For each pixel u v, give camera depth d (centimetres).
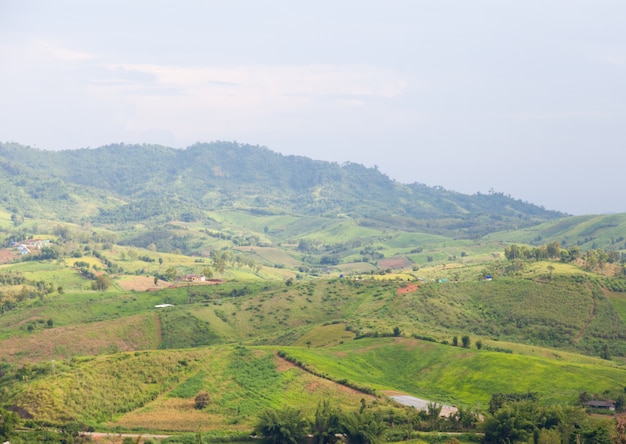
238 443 14038
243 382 17500
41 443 13088
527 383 18425
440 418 15475
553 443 13375
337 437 14312
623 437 13188
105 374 16975
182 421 15188
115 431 14425
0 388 16575
